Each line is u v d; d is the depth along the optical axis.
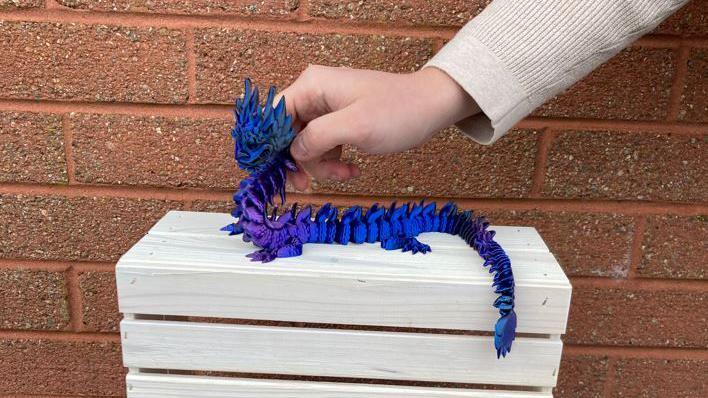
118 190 0.80
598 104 0.78
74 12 0.75
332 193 0.81
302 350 0.65
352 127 0.61
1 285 0.82
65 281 0.82
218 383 0.66
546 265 0.66
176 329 0.64
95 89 0.77
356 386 0.66
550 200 0.81
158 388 0.66
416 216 0.69
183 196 0.81
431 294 0.63
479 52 0.62
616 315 0.84
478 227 0.67
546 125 0.79
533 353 0.65
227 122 0.78
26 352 0.85
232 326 0.64
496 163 0.80
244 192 0.63
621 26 0.62
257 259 0.64
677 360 0.86
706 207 0.82
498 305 0.61
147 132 0.78
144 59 0.76
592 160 0.80
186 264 0.63
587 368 0.86
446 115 0.63
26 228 0.81
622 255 0.83
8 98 0.77
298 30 0.76
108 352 0.85
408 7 0.76
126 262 0.63
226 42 0.76
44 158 0.79
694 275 0.83
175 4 0.75
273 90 0.61
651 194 0.81
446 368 0.65
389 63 0.77
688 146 0.80
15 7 0.75
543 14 0.62
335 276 0.63
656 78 0.78
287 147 0.64
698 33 0.77
